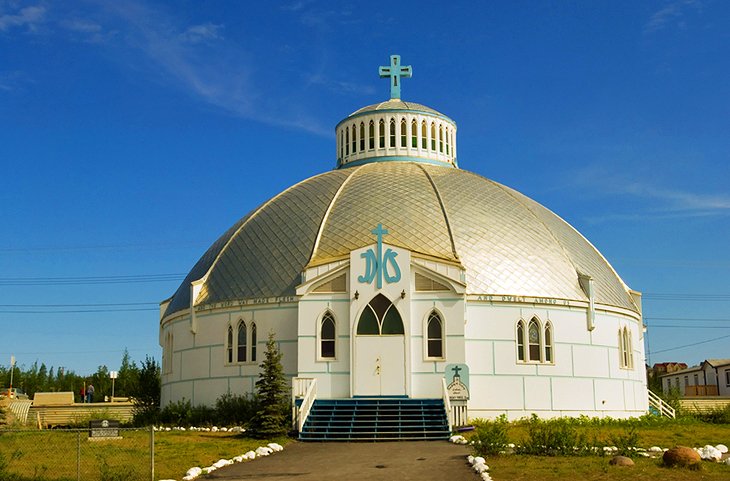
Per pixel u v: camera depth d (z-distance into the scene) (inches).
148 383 2357.3
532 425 1531.7
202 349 1904.5
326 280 1745.8
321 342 1726.1
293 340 1775.3
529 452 1205.1
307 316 1734.7
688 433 1578.5
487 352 1763.0
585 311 1881.2
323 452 1293.1
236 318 1852.9
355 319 1717.5
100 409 2662.4
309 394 1608.0
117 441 1422.2
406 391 1684.3
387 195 1967.3
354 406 1620.3
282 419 1503.4
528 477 993.5
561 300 1835.6
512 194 2124.8
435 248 1823.3
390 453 1259.8
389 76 2472.9
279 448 1333.7
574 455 1187.3
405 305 1716.3
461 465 1106.1
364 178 2087.8
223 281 1927.9
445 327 1707.7
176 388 1975.9
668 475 1002.1
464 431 1496.1
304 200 2038.6
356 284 1731.1
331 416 1563.7
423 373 1692.9
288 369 1765.5
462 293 1715.1
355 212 1920.5
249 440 1441.9
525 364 1779.0
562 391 1804.9
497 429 1253.1
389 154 2290.8
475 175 2197.3
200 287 1959.9
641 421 1815.9
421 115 2326.5
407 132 2310.5
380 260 1737.2
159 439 1457.9
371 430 1496.1
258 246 1947.6
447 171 2175.2
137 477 1039.0
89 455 1235.2
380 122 2320.4
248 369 1813.5
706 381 4490.7
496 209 1991.9
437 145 2333.9
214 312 1893.5
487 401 1743.4
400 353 1702.8
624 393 1929.1
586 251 2090.3
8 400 2284.7
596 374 1865.2
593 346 1876.2
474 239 1866.4
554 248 1956.2
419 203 1934.1
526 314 1800.0
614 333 1936.5
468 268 1803.6
